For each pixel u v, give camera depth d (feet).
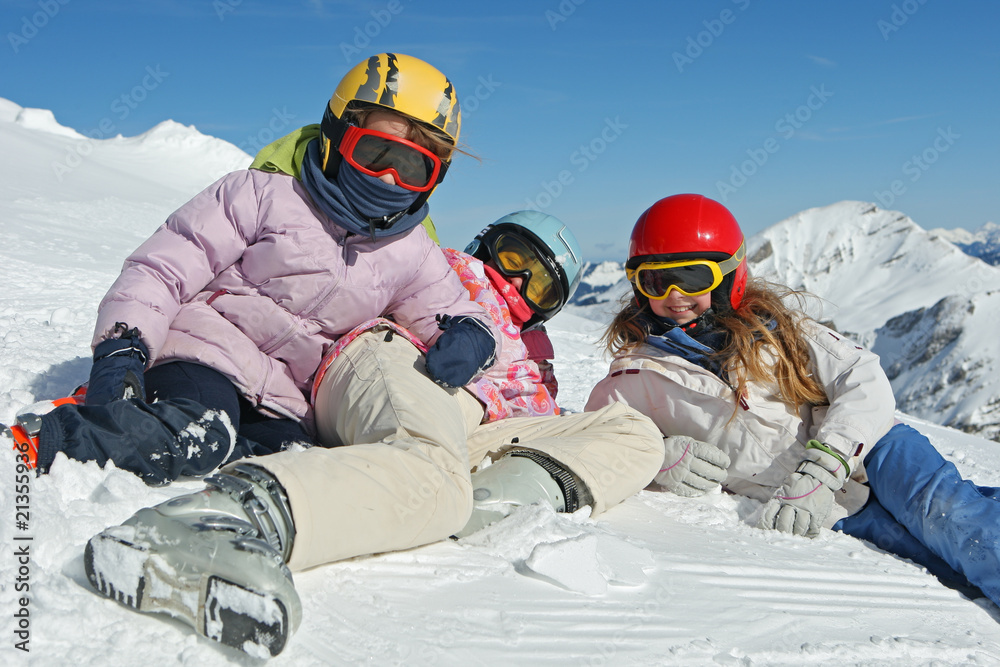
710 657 5.35
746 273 10.17
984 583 7.75
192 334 7.55
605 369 23.68
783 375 9.75
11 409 8.02
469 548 6.59
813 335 9.81
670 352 10.29
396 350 7.84
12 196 41.78
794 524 8.90
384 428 6.81
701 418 10.12
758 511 9.31
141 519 4.60
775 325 9.95
